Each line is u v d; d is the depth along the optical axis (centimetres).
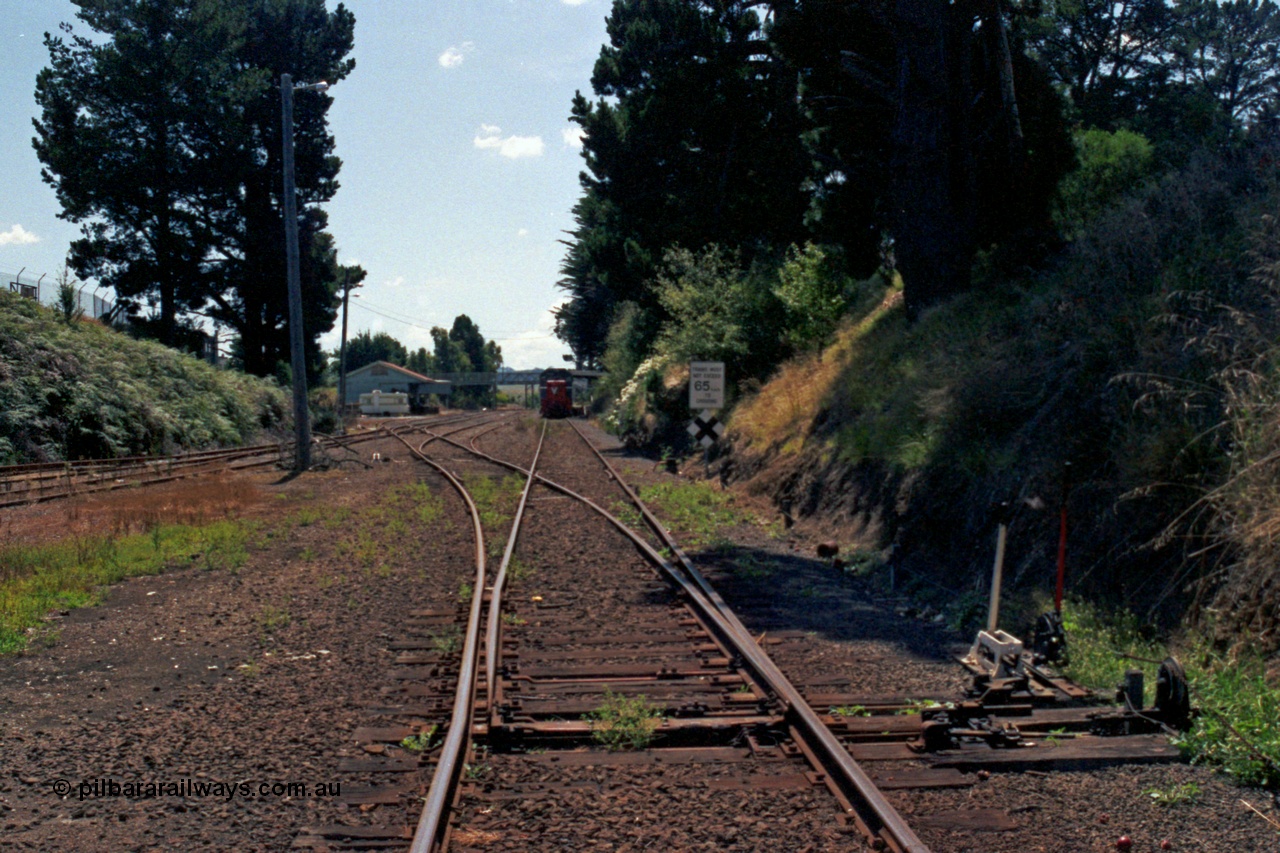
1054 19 4522
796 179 3409
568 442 3903
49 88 4472
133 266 4559
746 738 548
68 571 1055
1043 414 998
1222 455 773
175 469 2309
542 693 647
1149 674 666
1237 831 440
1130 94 4500
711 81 3484
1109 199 1488
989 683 624
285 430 4125
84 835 436
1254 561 663
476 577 1029
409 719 593
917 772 503
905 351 1556
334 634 820
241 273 4806
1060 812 461
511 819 448
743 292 2678
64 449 2302
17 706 629
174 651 769
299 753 538
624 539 1325
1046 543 877
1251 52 4466
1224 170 1135
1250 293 898
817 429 1692
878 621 877
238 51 4903
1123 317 985
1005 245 1681
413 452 3095
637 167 3697
